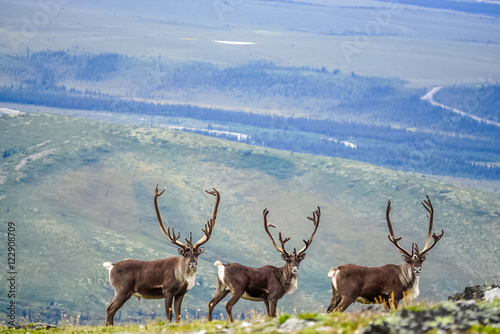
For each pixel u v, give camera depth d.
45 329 72.12
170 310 76.25
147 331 62.72
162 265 78.12
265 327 53.78
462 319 45.81
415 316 47.34
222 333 54.91
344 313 57.25
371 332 45.16
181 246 77.62
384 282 76.94
